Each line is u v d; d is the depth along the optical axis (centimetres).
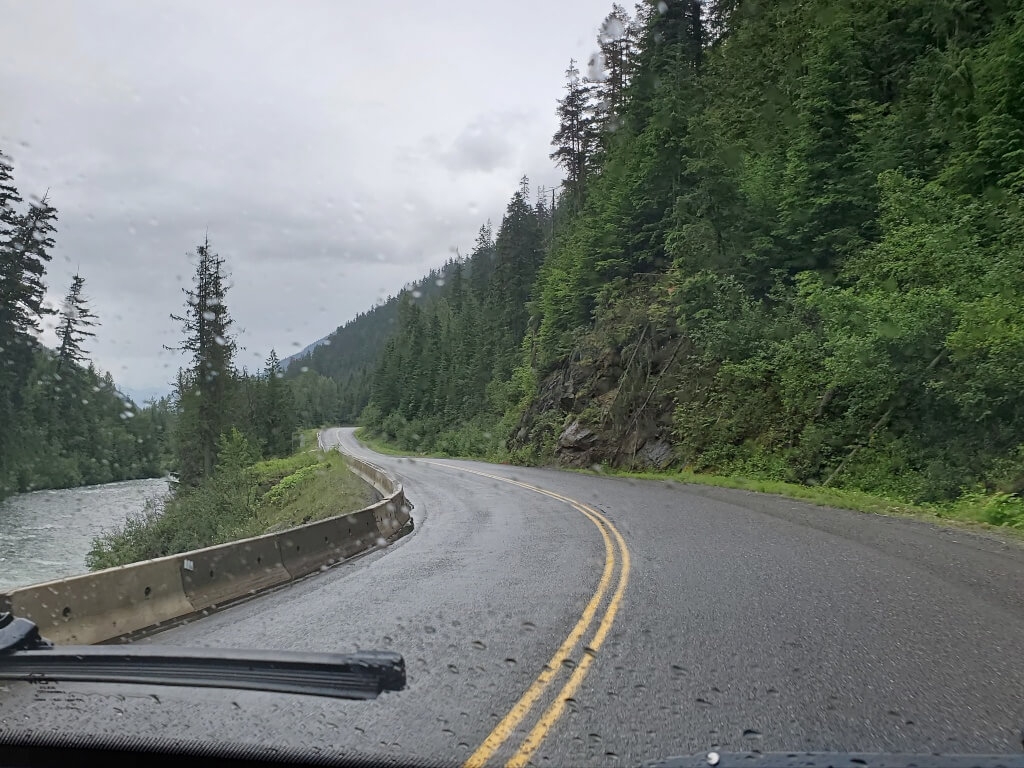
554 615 682
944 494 1580
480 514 1702
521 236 8012
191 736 380
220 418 4672
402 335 10138
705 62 4297
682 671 503
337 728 398
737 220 2855
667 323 3169
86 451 6022
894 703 436
